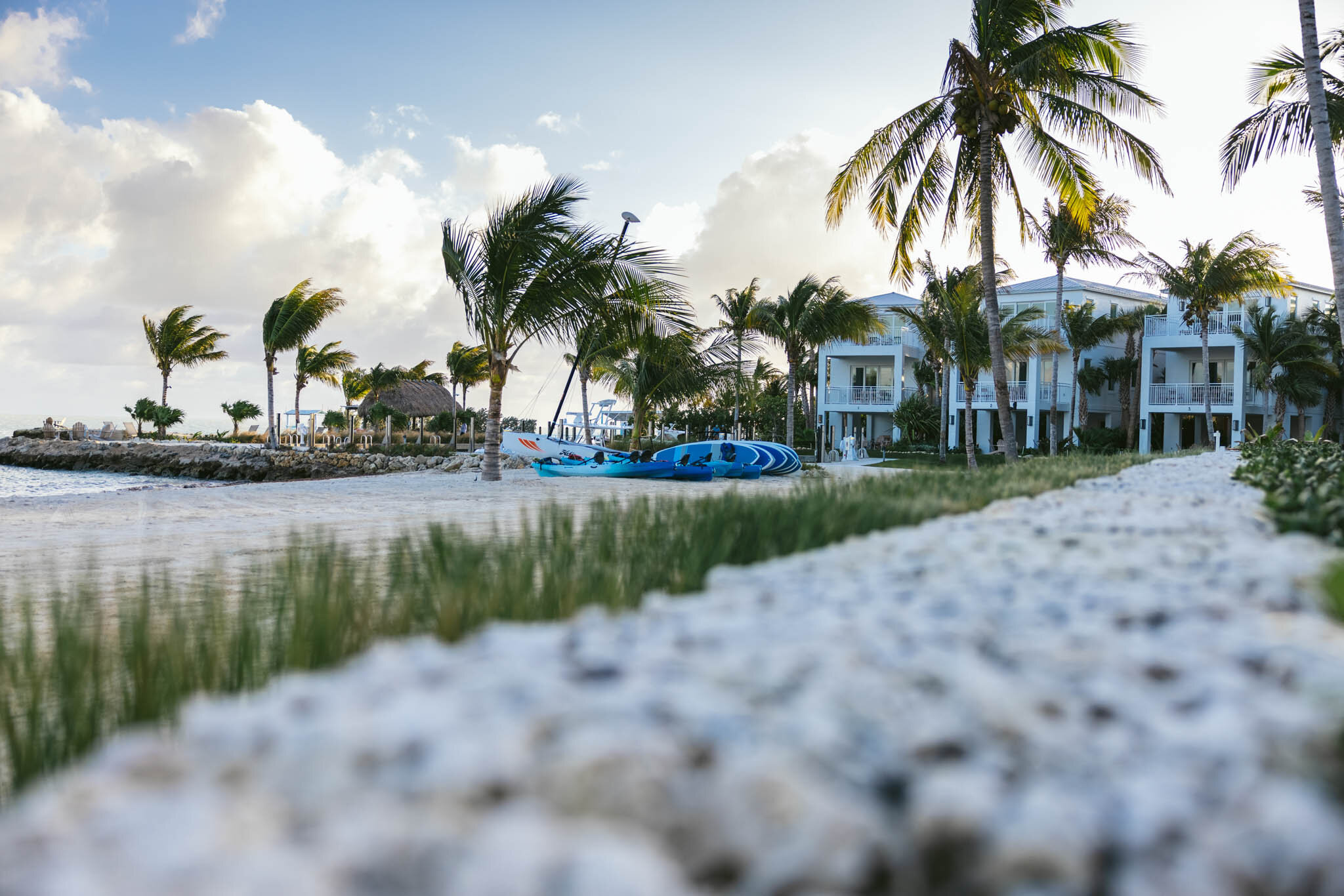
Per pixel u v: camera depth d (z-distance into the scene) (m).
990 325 16.56
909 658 1.84
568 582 3.15
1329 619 2.21
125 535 7.81
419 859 0.97
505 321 16.36
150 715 2.07
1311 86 12.73
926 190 18.33
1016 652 1.93
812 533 4.31
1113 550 3.46
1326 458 7.85
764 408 47.09
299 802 1.15
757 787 1.14
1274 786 1.21
